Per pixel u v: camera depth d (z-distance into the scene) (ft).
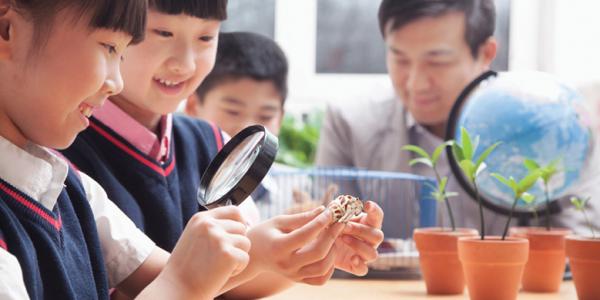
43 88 3.80
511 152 6.00
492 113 6.04
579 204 5.53
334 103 8.28
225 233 4.01
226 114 7.59
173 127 5.38
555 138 5.98
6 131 3.95
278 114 7.78
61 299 3.97
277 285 5.02
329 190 6.81
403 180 7.13
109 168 5.04
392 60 8.08
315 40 9.00
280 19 9.01
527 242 5.06
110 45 3.86
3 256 3.66
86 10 3.76
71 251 4.15
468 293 5.29
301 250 4.25
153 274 4.64
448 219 7.52
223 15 4.99
